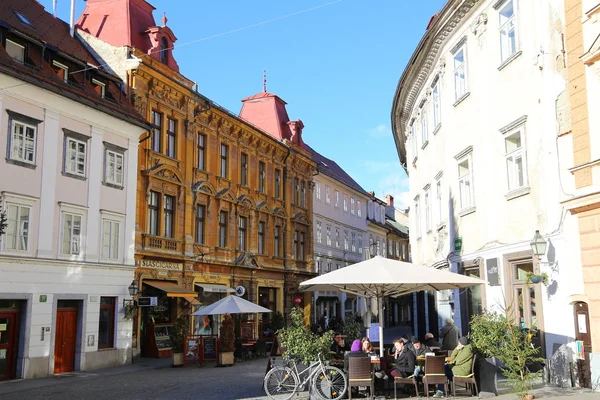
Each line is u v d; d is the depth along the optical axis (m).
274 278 42.38
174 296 28.66
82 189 23.98
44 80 22.17
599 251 13.83
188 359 24.58
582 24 14.59
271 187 42.72
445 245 23.44
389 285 16.31
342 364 15.46
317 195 52.78
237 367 23.89
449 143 22.52
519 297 17.39
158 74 29.44
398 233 77.25
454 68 22.23
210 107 33.97
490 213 18.88
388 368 15.09
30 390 17.69
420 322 32.59
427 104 26.84
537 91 16.33
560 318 15.03
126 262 26.28
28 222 21.41
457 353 14.01
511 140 18.08
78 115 23.95
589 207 14.09
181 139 31.77
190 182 32.34
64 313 23.00
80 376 21.41
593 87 14.22
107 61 28.55
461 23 21.16
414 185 32.31
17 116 21.16
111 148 25.78
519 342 13.32
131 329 26.30
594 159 14.03
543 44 16.03
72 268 23.14
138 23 31.47
